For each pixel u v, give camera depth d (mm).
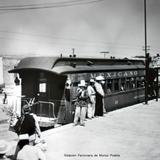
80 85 13609
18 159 4734
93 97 15250
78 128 13102
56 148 9953
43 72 14242
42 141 7535
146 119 15344
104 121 14734
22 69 14562
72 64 14953
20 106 15484
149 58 21703
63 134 11977
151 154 9492
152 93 25453
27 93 14945
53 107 13891
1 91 35125
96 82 15906
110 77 18156
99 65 17562
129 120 15047
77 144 10516
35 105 14664
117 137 11602
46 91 14438
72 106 14281
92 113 15547
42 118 14062
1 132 11117
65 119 13977
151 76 24750
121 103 19609
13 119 13500
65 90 14016
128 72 20781
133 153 9578
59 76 14156
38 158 4766
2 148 7879
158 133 12312
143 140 11219
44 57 14695
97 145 10445
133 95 21594
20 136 5047
